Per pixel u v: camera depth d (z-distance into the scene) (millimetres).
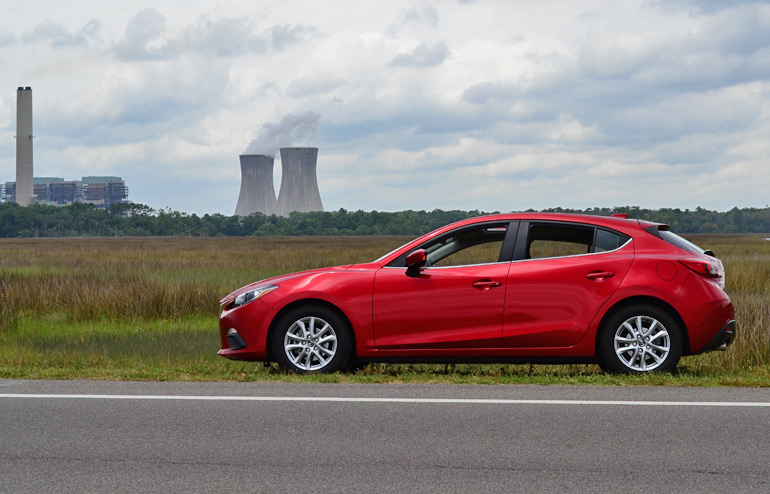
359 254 39906
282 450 5078
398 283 7668
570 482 4418
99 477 4520
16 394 6895
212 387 7199
